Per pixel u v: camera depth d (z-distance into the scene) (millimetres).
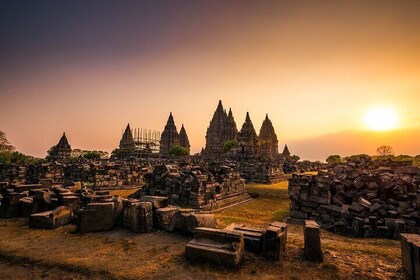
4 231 8273
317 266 5637
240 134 54719
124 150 75375
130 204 8594
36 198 10477
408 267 5297
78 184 15039
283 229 6430
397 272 5438
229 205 17250
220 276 5191
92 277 5184
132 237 7680
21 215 10344
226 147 71000
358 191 12633
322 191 11688
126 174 26750
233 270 5426
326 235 9164
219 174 19250
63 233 8062
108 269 5477
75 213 9891
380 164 25734
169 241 7312
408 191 12016
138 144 72375
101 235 7883
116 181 25734
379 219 9789
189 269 5484
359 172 14633
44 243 7156
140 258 6078
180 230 7945
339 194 12453
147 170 28828
